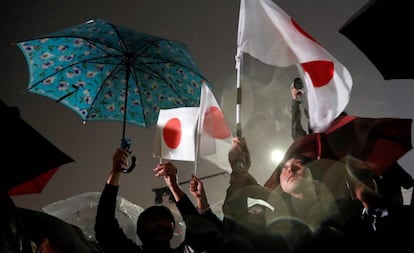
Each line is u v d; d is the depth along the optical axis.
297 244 2.42
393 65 2.31
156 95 3.54
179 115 3.39
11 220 2.17
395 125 2.62
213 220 2.67
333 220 2.42
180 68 3.51
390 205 2.42
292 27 2.84
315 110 2.76
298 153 2.69
